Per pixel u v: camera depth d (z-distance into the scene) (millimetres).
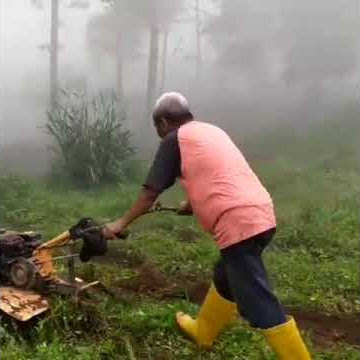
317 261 6387
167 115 3383
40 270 3809
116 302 4195
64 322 3576
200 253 6188
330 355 3865
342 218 8312
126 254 6199
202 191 3225
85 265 4980
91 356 3363
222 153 3262
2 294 3713
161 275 5406
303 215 8258
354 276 5668
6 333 3438
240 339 3832
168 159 3279
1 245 3883
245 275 3193
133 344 3652
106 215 8555
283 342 3188
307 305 4918
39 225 7820
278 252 6645
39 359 3270
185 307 4191
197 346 3680
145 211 3352
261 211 3203
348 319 4672
